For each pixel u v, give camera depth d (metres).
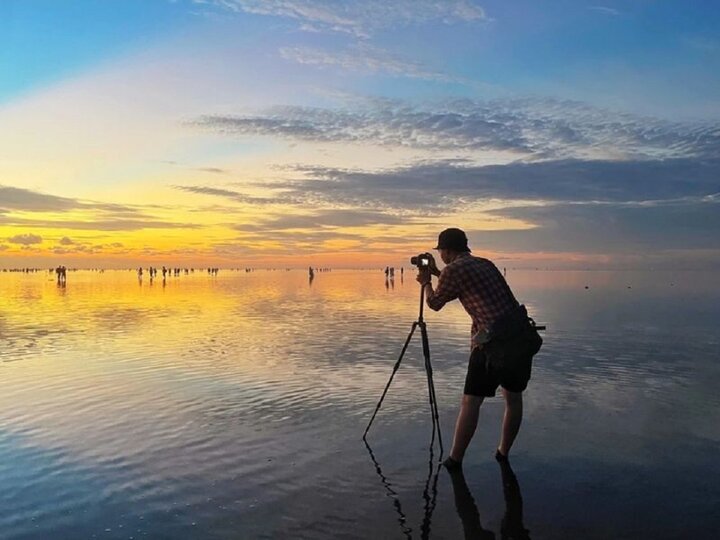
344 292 36.50
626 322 16.23
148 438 5.83
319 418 6.53
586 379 8.48
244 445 5.59
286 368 9.60
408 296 31.62
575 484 4.55
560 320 16.83
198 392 7.84
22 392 7.89
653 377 8.62
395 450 5.42
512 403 5.08
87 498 4.36
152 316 19.44
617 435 5.80
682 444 5.51
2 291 38.00
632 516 3.98
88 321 17.77
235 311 21.42
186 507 4.19
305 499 4.31
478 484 4.57
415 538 3.70
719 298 27.09
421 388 8.02
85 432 6.04
